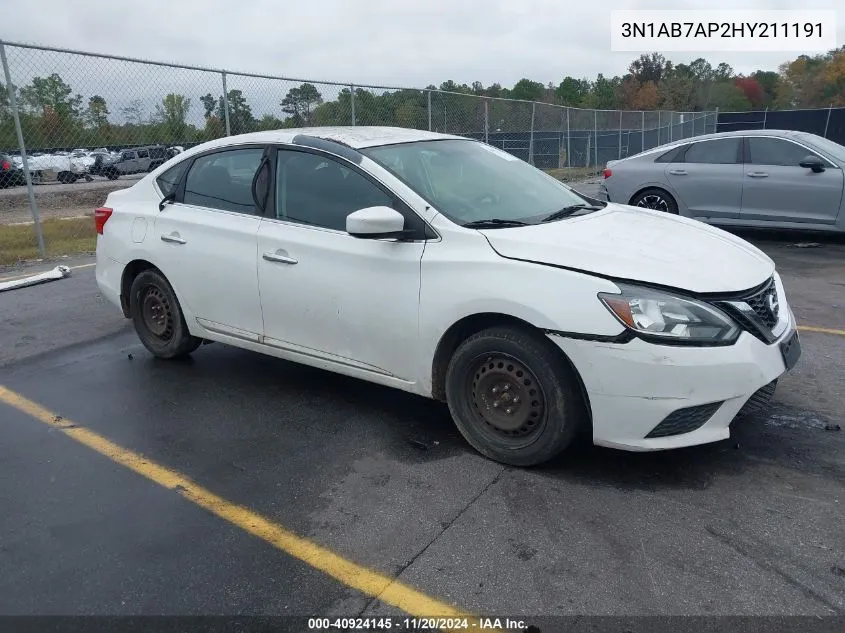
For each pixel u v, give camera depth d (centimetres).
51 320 636
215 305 461
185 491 341
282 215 425
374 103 1253
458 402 368
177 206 481
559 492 331
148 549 296
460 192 400
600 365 318
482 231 356
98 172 960
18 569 284
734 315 323
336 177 405
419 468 358
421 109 1347
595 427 330
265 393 461
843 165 873
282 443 389
